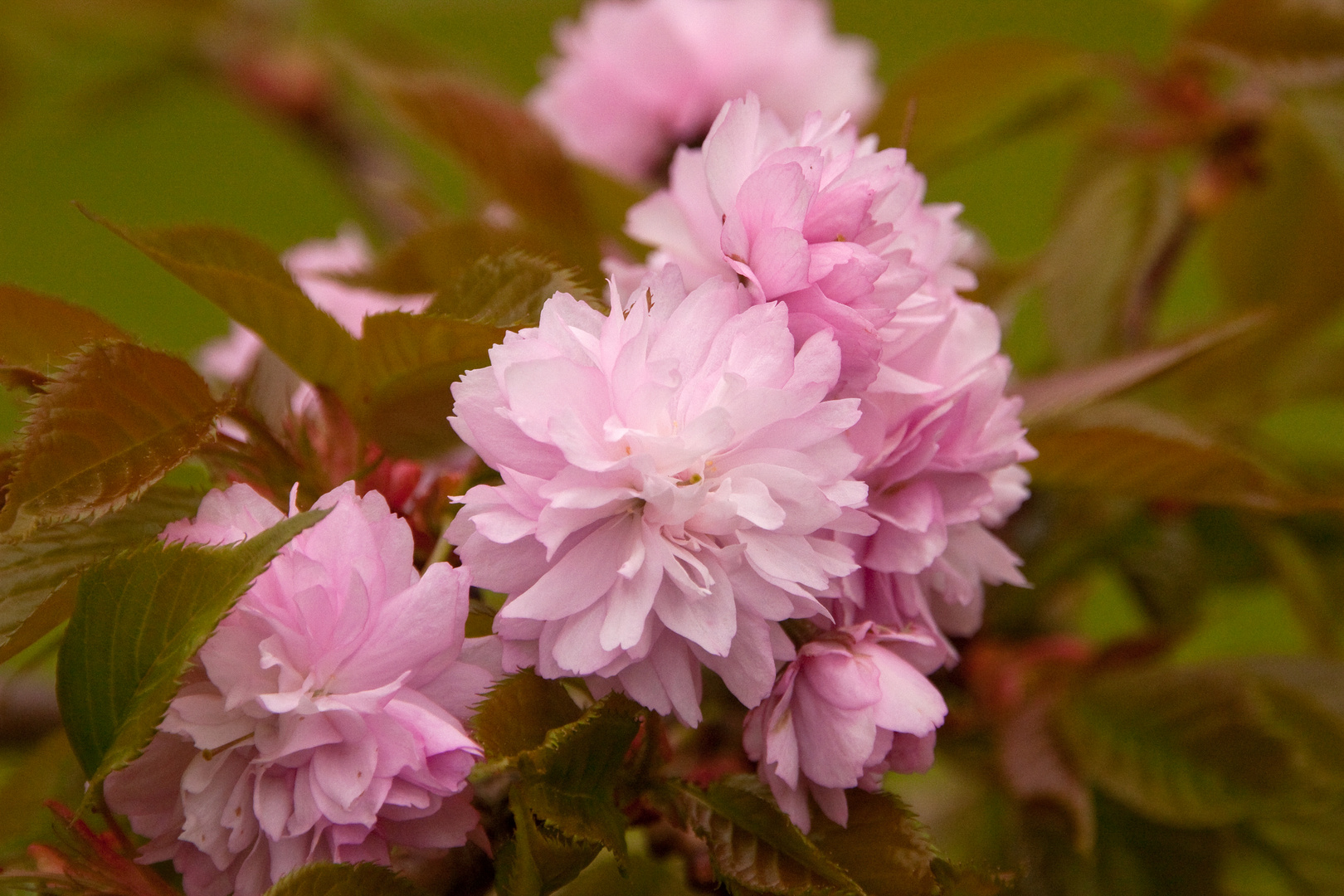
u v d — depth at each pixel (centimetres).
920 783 74
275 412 60
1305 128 72
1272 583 75
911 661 58
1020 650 69
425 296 64
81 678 56
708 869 61
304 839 56
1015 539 70
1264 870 68
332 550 56
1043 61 75
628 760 58
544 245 63
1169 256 77
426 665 56
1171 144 76
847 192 57
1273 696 65
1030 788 65
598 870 61
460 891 58
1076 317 73
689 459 56
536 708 56
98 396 57
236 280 59
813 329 57
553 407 56
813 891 56
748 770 60
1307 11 71
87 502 56
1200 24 73
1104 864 66
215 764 56
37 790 61
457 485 60
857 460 56
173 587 56
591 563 56
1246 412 78
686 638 56
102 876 57
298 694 56
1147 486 64
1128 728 65
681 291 57
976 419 58
